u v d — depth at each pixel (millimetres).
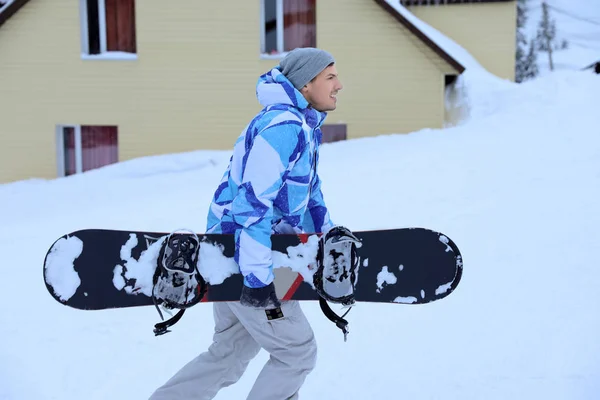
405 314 4008
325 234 2385
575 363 3234
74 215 8305
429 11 15664
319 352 3609
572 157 8281
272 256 2416
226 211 2416
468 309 3988
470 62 15070
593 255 4773
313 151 2436
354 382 3246
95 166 14500
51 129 14227
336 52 14094
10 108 14180
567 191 6719
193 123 14242
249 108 14195
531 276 4453
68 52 14055
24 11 13922
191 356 3646
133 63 14086
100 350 3746
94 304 2434
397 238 2510
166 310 2371
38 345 3820
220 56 14078
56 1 13891
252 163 2223
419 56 13984
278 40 14234
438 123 14078
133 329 4016
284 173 2244
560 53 40219
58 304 4484
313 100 2459
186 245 2336
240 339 2586
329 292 2350
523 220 5852
